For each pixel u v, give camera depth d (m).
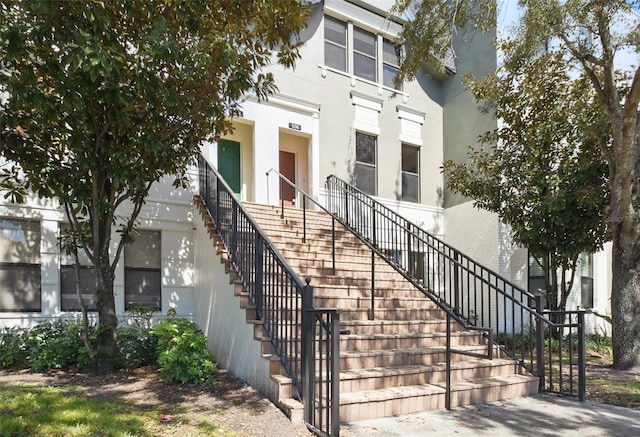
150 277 8.36
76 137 5.25
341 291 7.30
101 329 6.10
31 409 4.33
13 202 6.55
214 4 5.38
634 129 7.47
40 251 7.36
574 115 9.05
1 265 7.10
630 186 7.66
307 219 10.31
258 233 5.68
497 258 11.93
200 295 7.95
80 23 4.61
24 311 7.21
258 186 10.68
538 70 8.97
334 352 4.14
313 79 11.70
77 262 6.20
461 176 10.21
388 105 13.04
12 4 4.42
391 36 13.20
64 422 4.05
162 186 8.48
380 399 4.95
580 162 8.75
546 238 8.84
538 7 7.66
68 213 6.21
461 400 5.48
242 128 11.07
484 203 9.98
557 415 5.20
